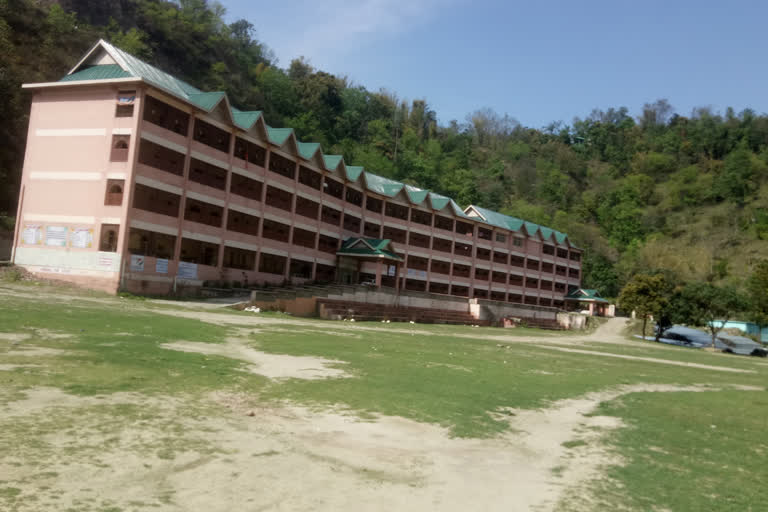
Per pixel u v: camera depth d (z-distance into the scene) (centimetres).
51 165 3450
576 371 2031
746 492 657
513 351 2723
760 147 15125
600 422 1073
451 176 11731
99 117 3384
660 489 653
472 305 6000
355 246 5369
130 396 842
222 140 4069
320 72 11056
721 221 12238
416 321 4959
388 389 1158
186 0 9938
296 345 1817
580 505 578
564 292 9056
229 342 1728
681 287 6506
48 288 2995
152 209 3512
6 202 4462
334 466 632
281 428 779
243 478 559
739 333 7438
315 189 5103
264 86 10019
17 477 495
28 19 5609
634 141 16575
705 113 17312
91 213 3319
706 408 1358
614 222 12088
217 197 3984
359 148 10156
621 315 9431
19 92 4803
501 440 851
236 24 12325
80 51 6016
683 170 14200
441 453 741
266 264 4594
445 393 1188
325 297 4225
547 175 14138
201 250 3938
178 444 642
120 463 560
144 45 7012
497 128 16962
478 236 7481
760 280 5731
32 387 816
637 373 2198
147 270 3394
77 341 1289
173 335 1655
